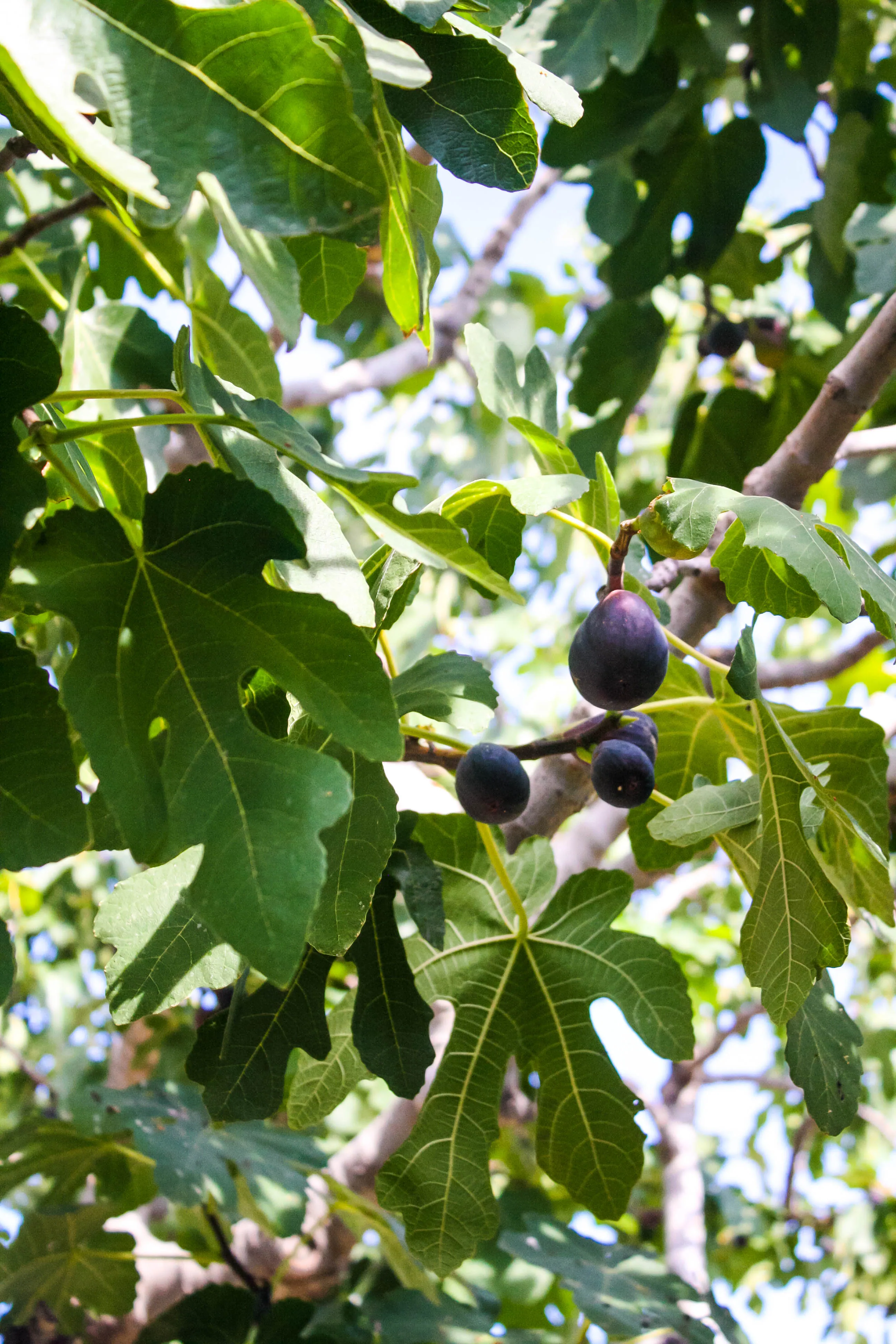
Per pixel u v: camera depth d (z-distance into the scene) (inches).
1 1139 50.6
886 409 68.1
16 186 48.9
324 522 32.5
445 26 32.4
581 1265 51.9
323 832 32.8
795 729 38.5
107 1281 52.8
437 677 36.4
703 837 35.8
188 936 34.1
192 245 41.0
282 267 33.4
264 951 27.8
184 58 29.2
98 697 29.2
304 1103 38.2
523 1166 76.7
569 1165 38.7
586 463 63.3
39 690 29.2
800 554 33.3
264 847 28.4
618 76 58.9
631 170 63.9
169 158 29.2
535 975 39.0
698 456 66.5
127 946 33.8
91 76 28.9
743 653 34.9
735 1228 88.8
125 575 30.1
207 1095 35.2
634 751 36.0
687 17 59.4
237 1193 50.3
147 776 29.1
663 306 81.3
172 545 30.3
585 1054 38.7
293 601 30.0
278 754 29.0
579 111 32.5
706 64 59.5
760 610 36.0
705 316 69.3
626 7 53.0
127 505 37.5
